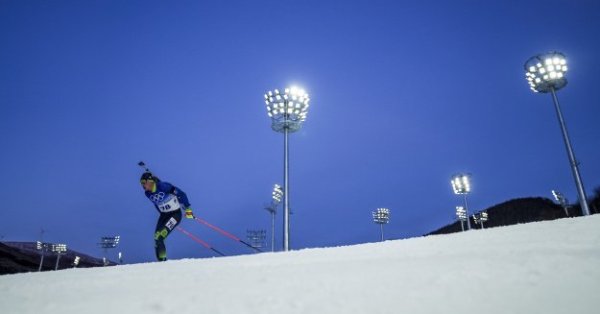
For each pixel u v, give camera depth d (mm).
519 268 2414
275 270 3316
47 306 2230
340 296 2057
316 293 2158
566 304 1688
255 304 1986
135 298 2285
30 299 2533
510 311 1659
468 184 31188
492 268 2482
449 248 4109
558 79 19297
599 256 2592
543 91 20047
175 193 8961
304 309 1849
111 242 56000
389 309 1783
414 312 1720
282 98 17141
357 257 4102
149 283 3029
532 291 1904
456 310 1714
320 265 3480
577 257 2607
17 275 4750
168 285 2812
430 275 2434
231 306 1975
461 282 2182
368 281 2402
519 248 3533
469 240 4668
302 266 3521
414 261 3172
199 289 2496
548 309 1648
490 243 4160
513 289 1964
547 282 2033
